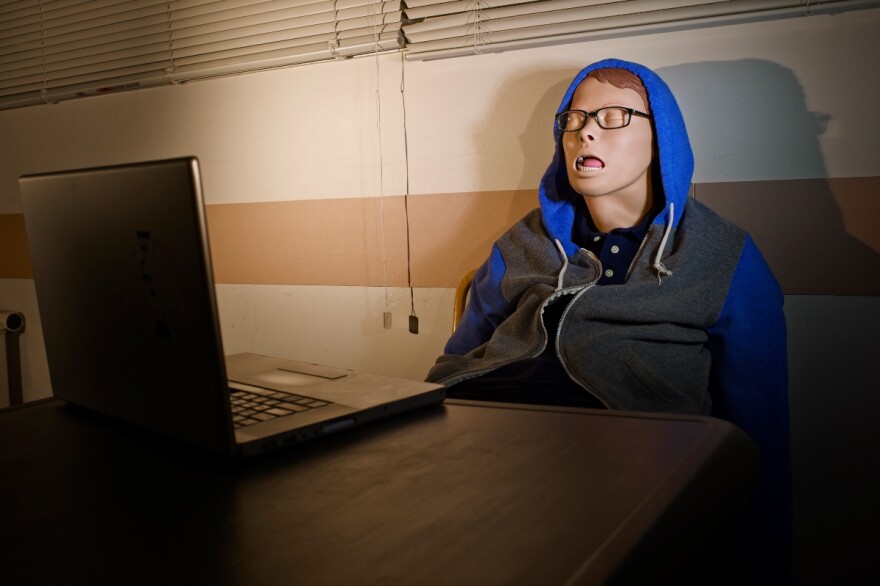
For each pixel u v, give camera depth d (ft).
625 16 6.07
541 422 2.82
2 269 9.73
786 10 5.65
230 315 8.42
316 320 7.96
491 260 6.04
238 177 8.19
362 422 2.84
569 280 5.41
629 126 5.33
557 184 5.81
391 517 2.00
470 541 1.83
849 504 5.95
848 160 5.74
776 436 4.91
